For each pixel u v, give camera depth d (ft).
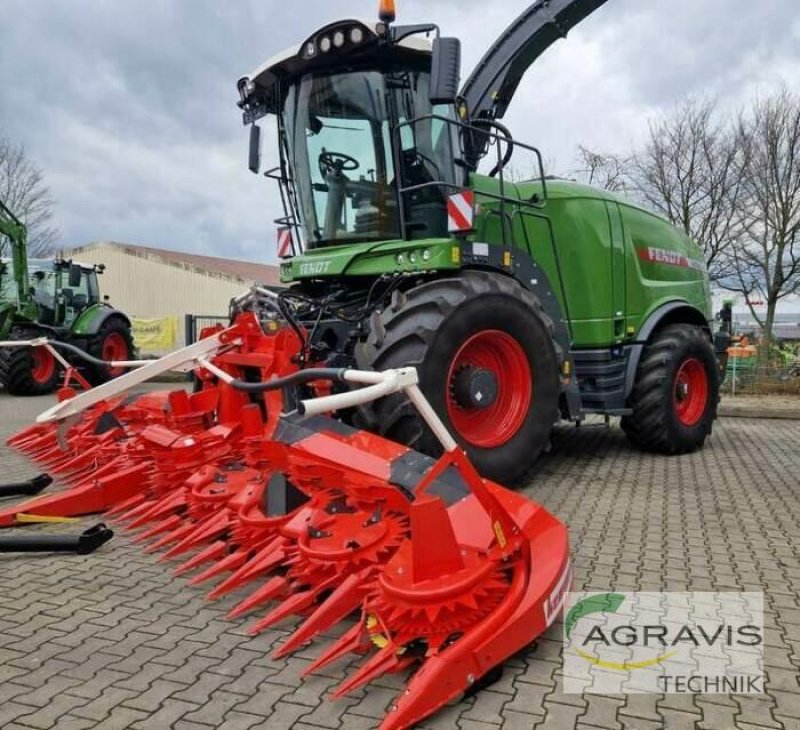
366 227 17.87
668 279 23.89
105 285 106.42
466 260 15.81
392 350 14.56
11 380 42.22
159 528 13.10
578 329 20.53
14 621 10.09
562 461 21.47
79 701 8.04
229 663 8.86
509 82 23.53
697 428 22.50
